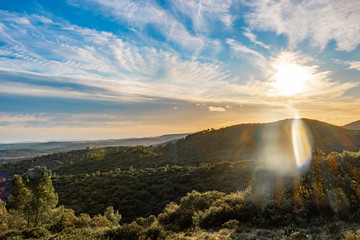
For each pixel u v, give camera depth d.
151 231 12.17
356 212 11.12
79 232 12.98
